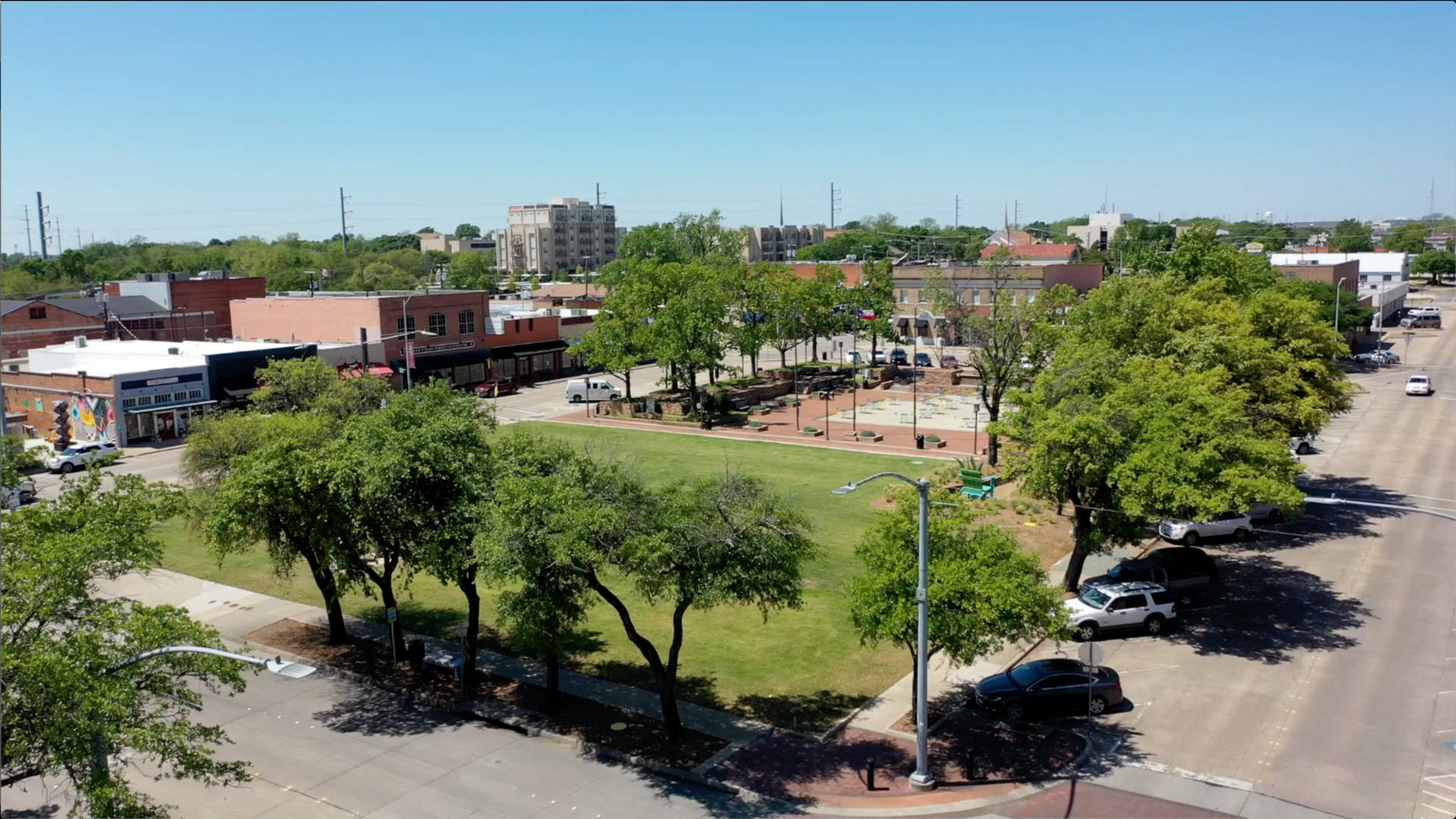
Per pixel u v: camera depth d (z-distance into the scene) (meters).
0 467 19.83
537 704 27.89
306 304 88.62
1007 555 25.84
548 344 103.44
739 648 31.83
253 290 106.94
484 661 31.31
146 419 67.06
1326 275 112.31
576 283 194.12
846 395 87.69
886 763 24.38
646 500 25.45
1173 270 78.50
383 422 28.78
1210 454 32.44
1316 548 42.09
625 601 36.25
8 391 72.56
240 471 29.09
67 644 17.06
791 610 34.88
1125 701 28.00
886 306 97.06
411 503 27.75
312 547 31.12
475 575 28.66
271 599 37.28
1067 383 36.97
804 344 123.19
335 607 32.62
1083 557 35.53
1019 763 24.38
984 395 56.84
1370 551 41.31
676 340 74.56
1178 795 22.64
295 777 23.84
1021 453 37.47
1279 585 37.44
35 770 16.41
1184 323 48.69
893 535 26.20
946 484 49.66
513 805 22.47
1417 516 46.41
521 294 159.38
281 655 31.80
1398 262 148.50
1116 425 34.19
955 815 21.88
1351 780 23.25
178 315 100.94
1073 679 27.12
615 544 24.55
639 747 25.22
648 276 78.75
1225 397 39.53
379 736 26.27
